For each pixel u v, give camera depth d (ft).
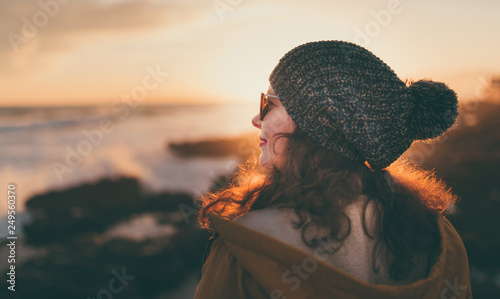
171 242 50.01
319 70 2.79
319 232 2.60
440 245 2.89
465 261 3.11
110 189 77.05
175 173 98.58
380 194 2.89
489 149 94.32
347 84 2.75
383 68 2.90
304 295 2.40
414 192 3.32
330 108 2.68
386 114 2.81
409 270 2.74
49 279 38.52
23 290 36.17
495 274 39.60
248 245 2.54
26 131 150.92
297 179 2.84
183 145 134.51
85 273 40.93
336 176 2.76
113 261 43.83
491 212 55.01
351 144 2.78
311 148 2.89
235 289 2.68
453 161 83.56
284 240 2.63
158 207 69.46
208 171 99.71
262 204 2.92
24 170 94.07
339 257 2.61
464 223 51.29
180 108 314.55
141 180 87.92
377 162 2.87
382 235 2.76
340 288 2.37
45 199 69.36
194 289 42.09
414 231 2.87
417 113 2.95
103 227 59.47
